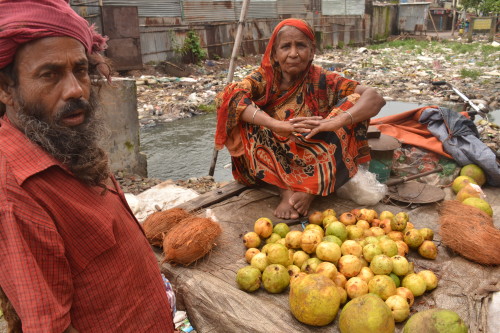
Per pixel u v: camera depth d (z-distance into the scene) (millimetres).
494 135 6379
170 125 9312
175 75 14555
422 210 3811
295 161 3740
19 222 1264
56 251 1335
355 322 2131
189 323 2984
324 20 23531
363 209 3504
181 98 11438
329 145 3705
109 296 1574
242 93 3709
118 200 1710
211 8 16906
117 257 1601
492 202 4141
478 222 3016
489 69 16344
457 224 3037
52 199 1367
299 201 3639
